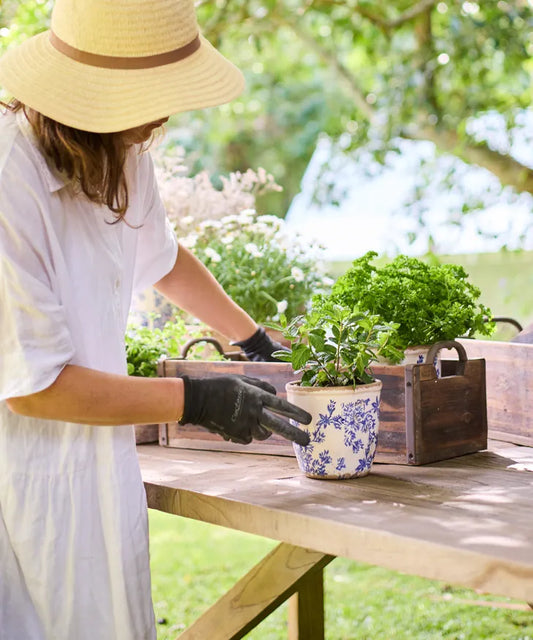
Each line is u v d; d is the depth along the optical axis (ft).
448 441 5.89
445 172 19.62
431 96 18.45
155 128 5.08
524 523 4.37
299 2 21.56
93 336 5.13
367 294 6.13
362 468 5.44
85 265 5.08
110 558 5.19
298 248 9.19
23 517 5.08
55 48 4.79
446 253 18.81
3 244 4.65
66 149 4.84
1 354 4.68
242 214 9.43
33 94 4.67
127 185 5.51
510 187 18.52
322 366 5.42
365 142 20.71
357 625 10.21
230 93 4.75
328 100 33.81
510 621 10.02
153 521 16.19
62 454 5.11
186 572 12.66
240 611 6.03
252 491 5.20
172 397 4.92
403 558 4.17
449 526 4.33
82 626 5.16
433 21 19.27
